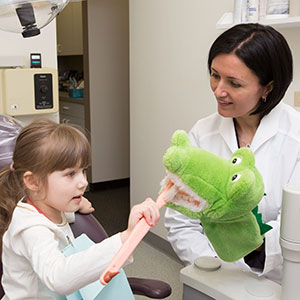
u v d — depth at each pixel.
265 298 0.89
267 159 1.30
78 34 4.39
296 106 2.06
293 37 2.02
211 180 0.80
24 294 1.05
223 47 1.12
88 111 4.17
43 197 1.05
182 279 0.99
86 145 1.05
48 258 0.92
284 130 1.31
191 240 1.29
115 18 4.12
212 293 0.93
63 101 4.65
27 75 1.81
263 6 1.93
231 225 0.90
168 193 0.82
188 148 0.82
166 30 2.68
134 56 2.99
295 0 1.81
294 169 1.29
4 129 1.32
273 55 1.12
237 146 1.32
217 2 2.31
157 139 2.86
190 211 0.85
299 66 2.02
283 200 0.82
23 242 1.01
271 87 1.19
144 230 0.77
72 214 1.35
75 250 1.11
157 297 1.26
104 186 4.36
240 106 1.16
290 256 0.82
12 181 1.15
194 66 2.50
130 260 0.82
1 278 1.17
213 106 2.41
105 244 0.85
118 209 3.75
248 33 1.11
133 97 3.05
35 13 1.16
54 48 1.93
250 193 0.78
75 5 4.37
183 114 2.63
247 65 1.10
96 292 1.08
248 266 1.15
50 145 1.00
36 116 1.92
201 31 2.43
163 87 2.76
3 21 1.17
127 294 1.15
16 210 1.07
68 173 1.02
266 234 1.05
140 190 3.08
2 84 1.79
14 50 1.84
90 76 4.09
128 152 4.41
